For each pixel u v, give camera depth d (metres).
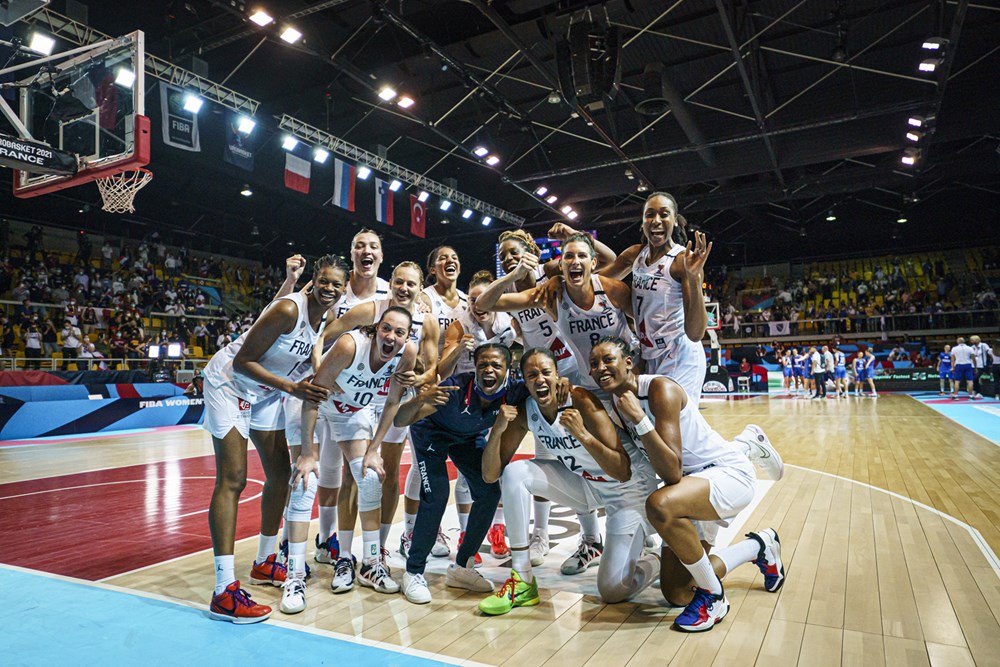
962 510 4.52
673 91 13.58
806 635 2.56
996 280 24.41
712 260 29.70
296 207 20.69
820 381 17.75
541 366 2.92
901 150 16.62
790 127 13.95
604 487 3.06
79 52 7.99
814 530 4.11
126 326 15.88
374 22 10.80
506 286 3.39
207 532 4.53
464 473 3.26
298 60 13.17
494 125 16.66
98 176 7.87
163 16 11.12
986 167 16.84
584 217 20.86
